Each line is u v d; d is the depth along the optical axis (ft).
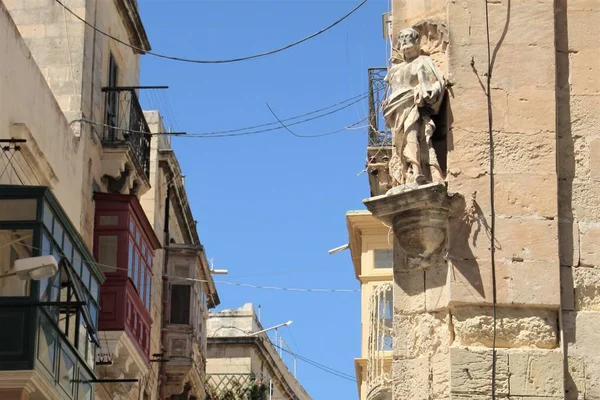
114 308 116.78
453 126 49.70
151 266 133.28
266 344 216.95
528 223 48.73
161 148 153.17
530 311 48.01
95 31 120.57
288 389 231.09
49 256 76.07
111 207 119.24
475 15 50.80
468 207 48.80
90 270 96.53
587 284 48.67
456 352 47.34
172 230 163.43
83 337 95.40
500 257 48.32
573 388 47.50
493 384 46.88
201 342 166.91
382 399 64.54
